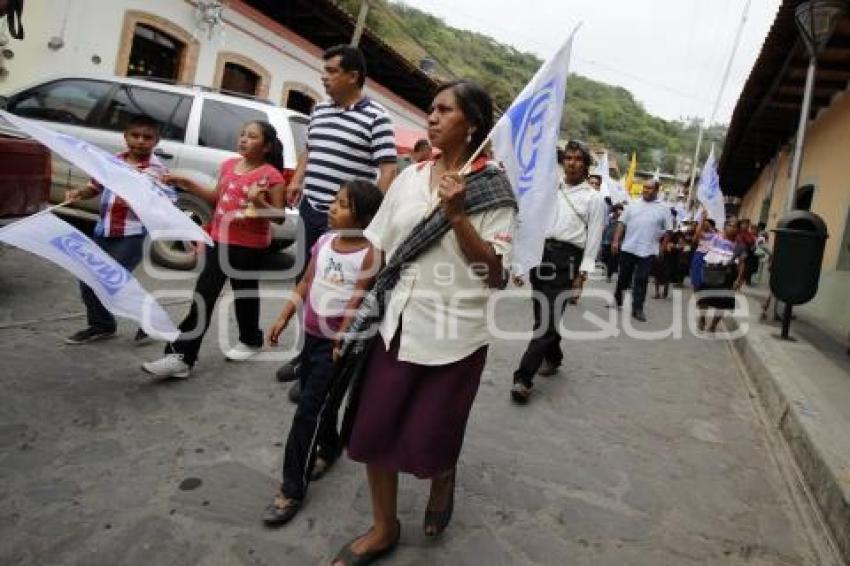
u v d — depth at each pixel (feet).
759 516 10.55
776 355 19.98
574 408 14.62
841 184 32.17
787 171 48.73
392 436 7.49
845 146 32.89
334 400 8.22
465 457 11.31
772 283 22.62
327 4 43.37
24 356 12.84
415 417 7.39
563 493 10.44
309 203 12.82
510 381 15.93
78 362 12.97
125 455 9.75
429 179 7.57
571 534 9.27
